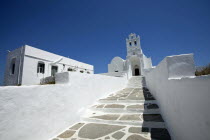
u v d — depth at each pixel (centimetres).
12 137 272
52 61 1563
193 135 194
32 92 331
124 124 411
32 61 1317
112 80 1006
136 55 2353
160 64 441
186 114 219
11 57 1409
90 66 2384
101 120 451
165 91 367
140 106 530
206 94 161
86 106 579
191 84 200
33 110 327
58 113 406
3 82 1414
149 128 369
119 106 564
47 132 356
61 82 517
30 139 309
